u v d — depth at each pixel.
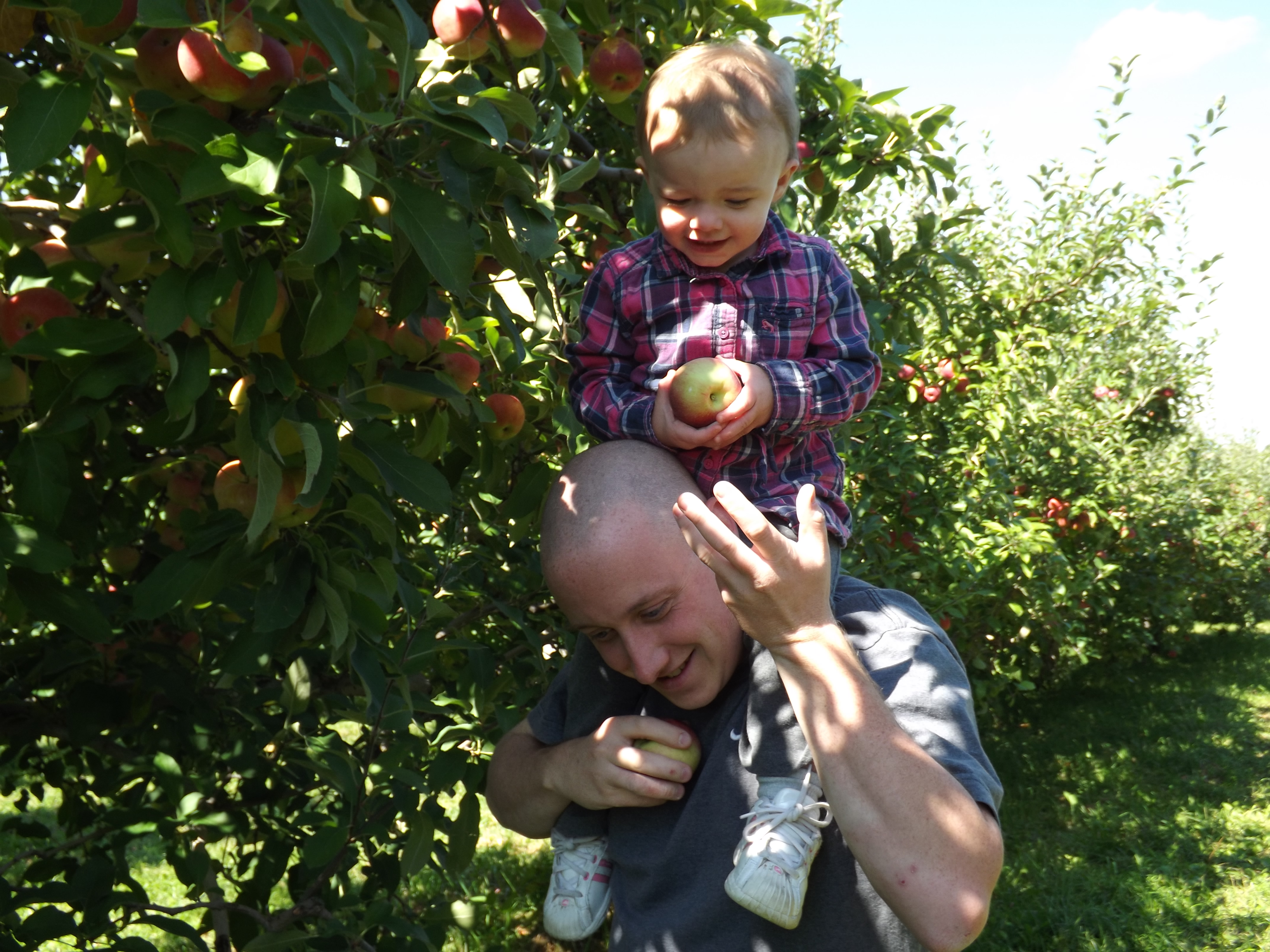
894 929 0.97
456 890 3.45
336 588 1.18
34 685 1.59
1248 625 10.12
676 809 1.08
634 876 1.08
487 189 1.08
